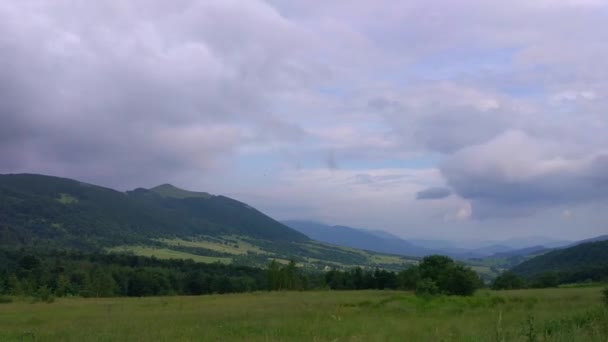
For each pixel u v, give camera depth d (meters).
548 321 19.22
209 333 21.42
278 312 33.19
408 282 78.94
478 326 21.67
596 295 45.94
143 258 137.12
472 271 57.38
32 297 66.88
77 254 133.12
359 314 31.00
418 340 17.16
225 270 128.38
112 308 45.34
